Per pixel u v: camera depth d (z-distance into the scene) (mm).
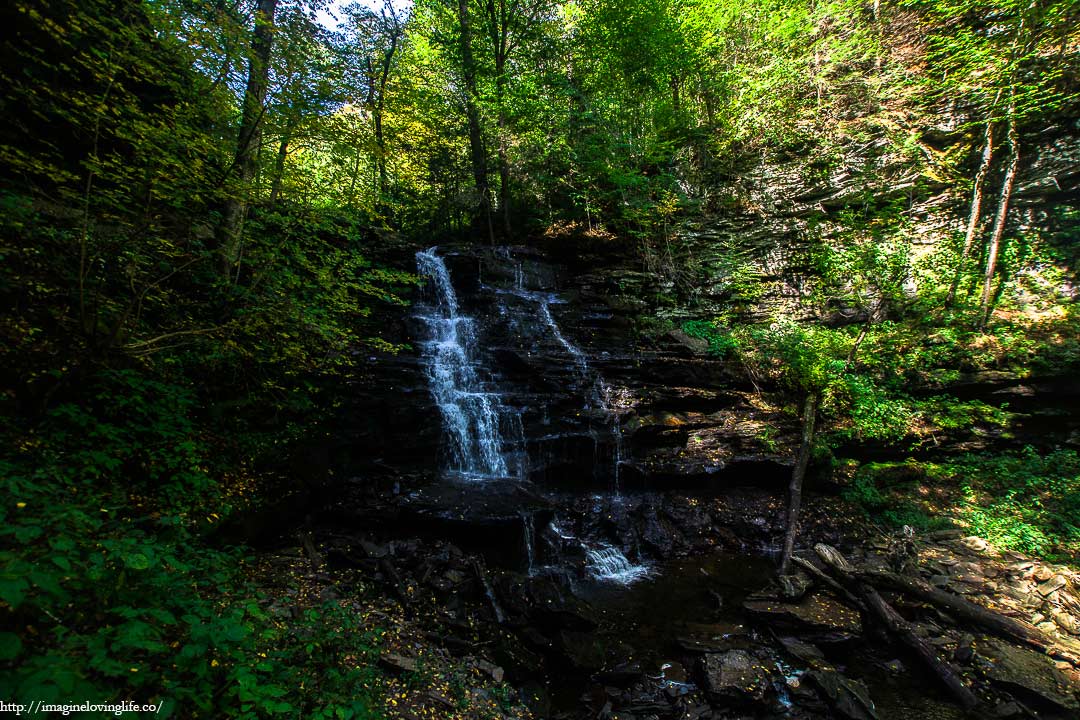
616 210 14922
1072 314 9656
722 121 16016
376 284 11586
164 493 5152
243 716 2660
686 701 5016
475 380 10297
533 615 5824
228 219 7000
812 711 4988
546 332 12078
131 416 5387
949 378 9852
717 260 13688
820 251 12562
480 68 15211
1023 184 10898
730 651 5602
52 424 4512
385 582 6008
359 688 3871
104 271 5590
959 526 8164
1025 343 9547
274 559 5941
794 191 13922
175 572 3518
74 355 4863
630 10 15234
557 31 17375
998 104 10820
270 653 3621
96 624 2592
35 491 3141
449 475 8430
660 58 15641
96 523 2822
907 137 12414
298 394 7602
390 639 5023
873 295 11742
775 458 9281
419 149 15961
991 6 11234
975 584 6809
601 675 5219
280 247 6496
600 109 15000
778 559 7832
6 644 1776
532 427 9422
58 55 5883
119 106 4859
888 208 12242
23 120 5840
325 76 5547
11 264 4844
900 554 7312
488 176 17328
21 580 1872
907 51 13273
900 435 9539
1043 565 7020
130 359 5508
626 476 9055
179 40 4848
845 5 14180
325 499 7074
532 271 14094
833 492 9297
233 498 5848
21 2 5266
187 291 6984
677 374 10867
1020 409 9484
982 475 9078
